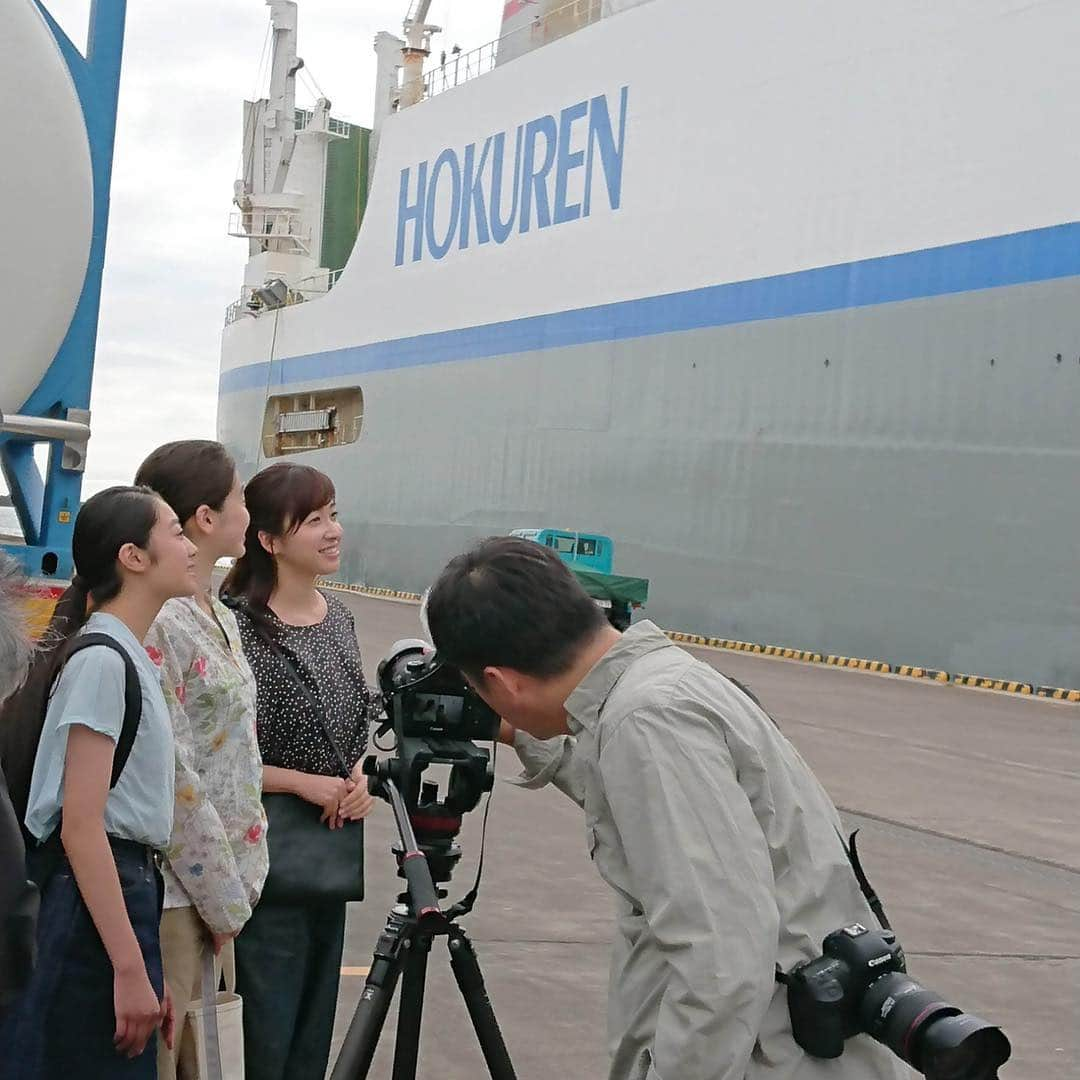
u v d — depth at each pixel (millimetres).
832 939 1660
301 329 34250
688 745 1620
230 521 2652
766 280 20078
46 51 3590
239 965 2838
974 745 10828
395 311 29969
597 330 23562
